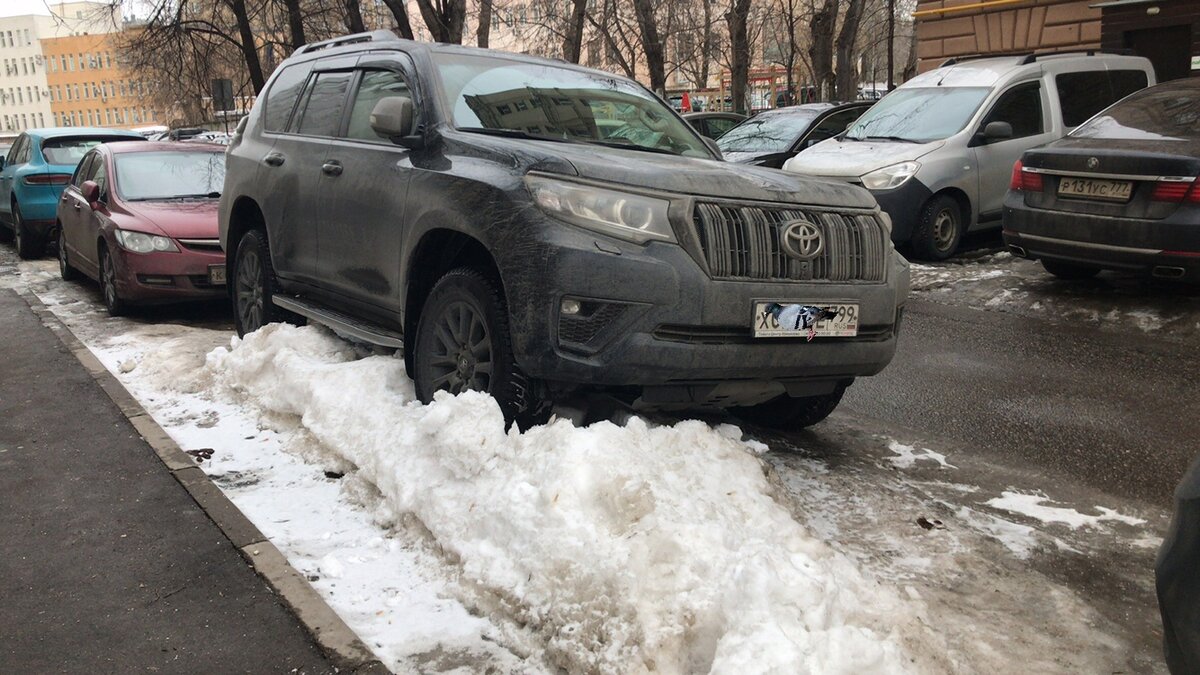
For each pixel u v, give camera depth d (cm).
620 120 561
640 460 363
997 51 2042
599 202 407
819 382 457
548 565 329
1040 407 598
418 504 393
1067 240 853
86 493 450
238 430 529
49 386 637
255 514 420
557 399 437
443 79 525
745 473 393
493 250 424
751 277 415
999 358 718
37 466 488
